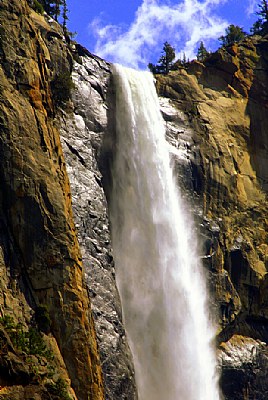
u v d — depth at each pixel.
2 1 98.00
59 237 88.31
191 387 108.19
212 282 117.06
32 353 79.69
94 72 118.81
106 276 98.56
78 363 84.75
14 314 82.50
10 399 74.75
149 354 105.94
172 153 122.19
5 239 86.12
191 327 111.88
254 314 119.62
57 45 112.44
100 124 113.69
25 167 89.31
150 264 111.56
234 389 112.75
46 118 95.81
